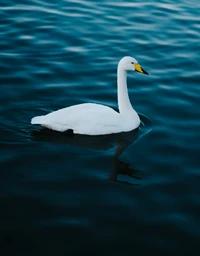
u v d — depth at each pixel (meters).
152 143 10.34
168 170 9.42
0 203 8.22
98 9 18.19
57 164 9.41
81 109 10.41
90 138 10.32
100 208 8.25
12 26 16.23
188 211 8.27
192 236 7.68
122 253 7.28
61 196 8.51
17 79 12.99
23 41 15.27
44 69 13.68
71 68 13.88
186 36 16.34
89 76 13.51
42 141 10.08
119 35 16.17
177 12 18.31
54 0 18.83
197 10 18.59
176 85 13.20
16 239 7.44
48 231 7.64
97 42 15.59
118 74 10.91
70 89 12.72
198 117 11.51
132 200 8.48
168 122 11.28
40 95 12.26
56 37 15.73
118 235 7.64
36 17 17.08
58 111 10.34
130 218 8.04
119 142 10.30
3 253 7.15
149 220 8.01
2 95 12.08
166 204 8.43
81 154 9.76
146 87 13.08
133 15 17.83
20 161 9.42
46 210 8.12
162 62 14.55
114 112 10.70
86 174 9.16
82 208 8.23
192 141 10.46
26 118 11.02
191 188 8.90
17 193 8.52
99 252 7.28
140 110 11.84
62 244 7.39
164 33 16.50
